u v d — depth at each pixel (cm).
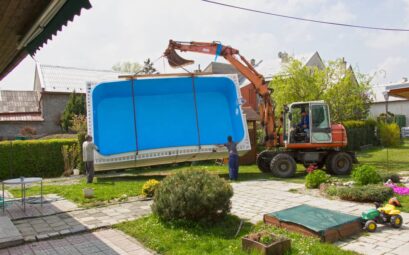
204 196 628
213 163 1797
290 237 556
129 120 1434
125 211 789
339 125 1428
